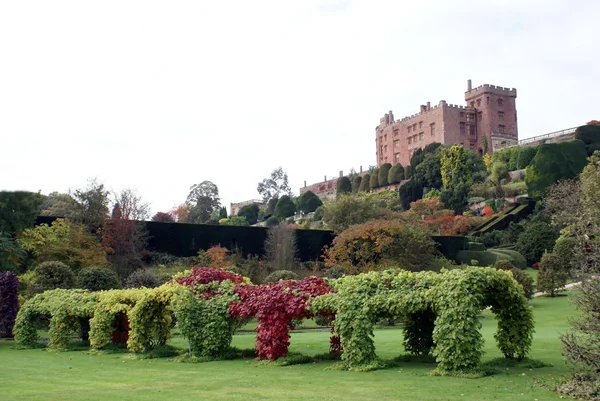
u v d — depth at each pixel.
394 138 83.94
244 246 34.53
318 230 36.78
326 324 20.39
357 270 29.52
